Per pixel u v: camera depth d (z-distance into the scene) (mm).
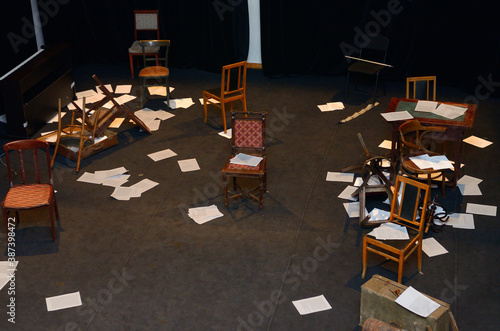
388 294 4379
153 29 9562
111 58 10219
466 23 8445
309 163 7000
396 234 5035
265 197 6340
